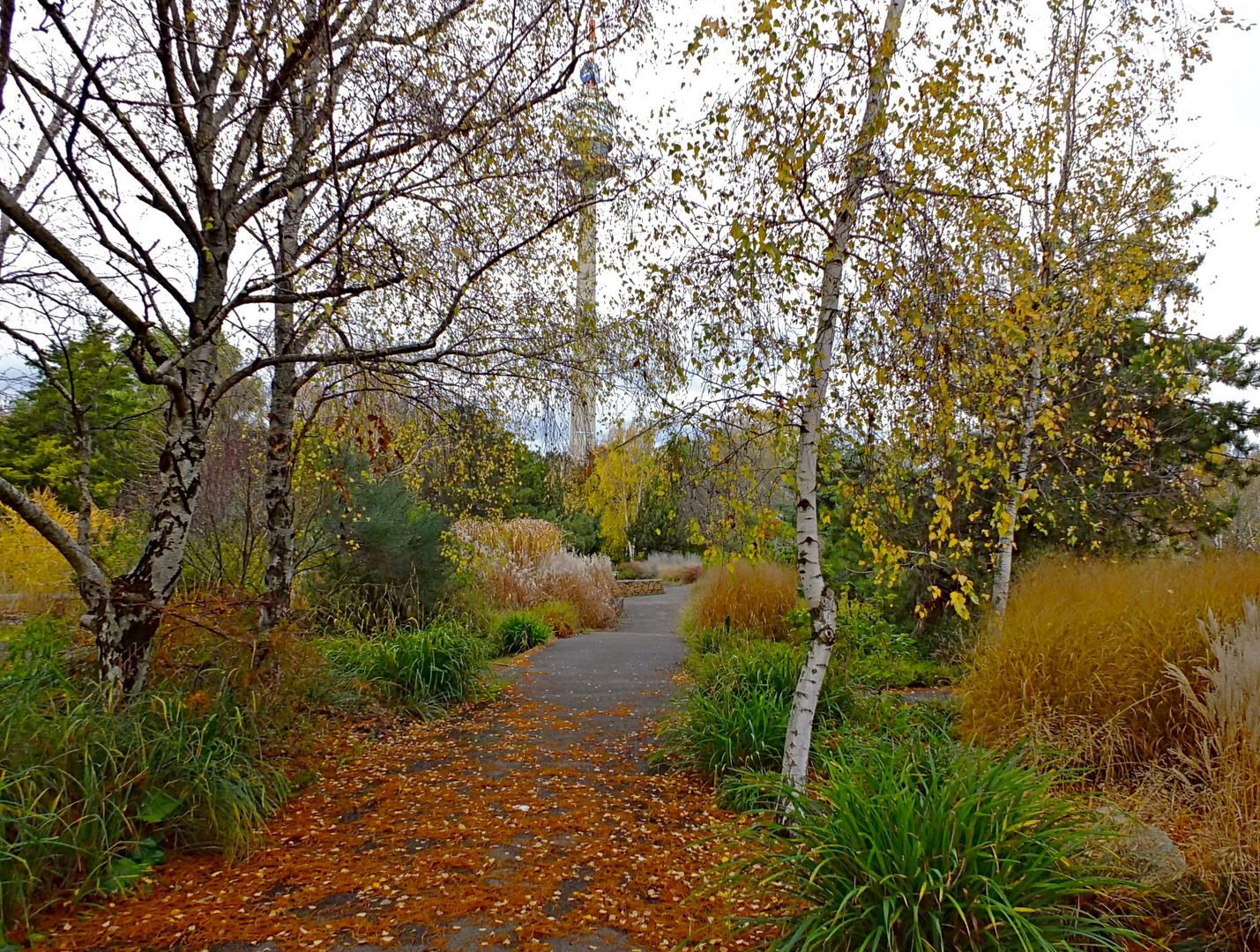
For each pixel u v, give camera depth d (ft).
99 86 12.50
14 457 39.83
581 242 20.02
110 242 13.50
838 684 18.98
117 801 11.73
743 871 10.30
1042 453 23.86
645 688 26.09
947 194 12.66
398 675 23.32
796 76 12.69
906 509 13.37
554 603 46.32
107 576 15.72
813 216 13.37
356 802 15.17
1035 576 22.00
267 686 15.93
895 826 8.91
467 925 10.19
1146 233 23.62
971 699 17.74
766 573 33.58
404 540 30.91
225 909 10.59
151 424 25.39
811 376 13.17
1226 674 11.57
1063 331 22.31
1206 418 26.55
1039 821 9.26
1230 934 9.00
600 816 14.32
